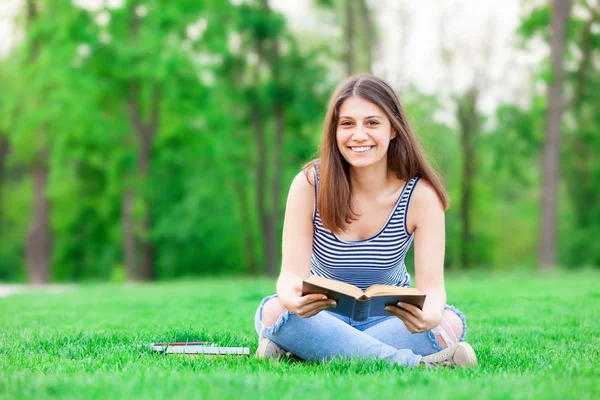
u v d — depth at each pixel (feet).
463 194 103.30
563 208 110.11
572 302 27.55
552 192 69.62
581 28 79.87
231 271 111.65
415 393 9.12
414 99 90.74
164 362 12.36
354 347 12.34
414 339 12.59
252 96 85.25
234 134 90.84
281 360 12.63
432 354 12.57
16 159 86.79
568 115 89.66
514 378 10.57
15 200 123.44
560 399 8.89
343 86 12.76
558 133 69.36
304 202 13.26
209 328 18.63
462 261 108.17
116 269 107.55
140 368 11.51
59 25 73.87
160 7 73.61
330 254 13.32
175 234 96.27
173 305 28.25
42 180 86.07
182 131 79.51
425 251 13.05
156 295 35.76
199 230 97.55
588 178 97.86
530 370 11.99
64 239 107.96
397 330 12.66
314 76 83.71
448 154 100.58
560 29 68.95
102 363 12.55
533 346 15.81
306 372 11.20
